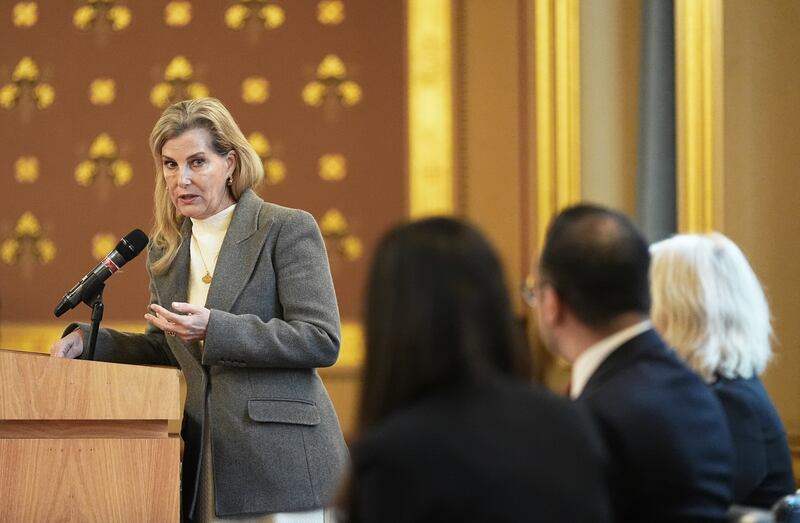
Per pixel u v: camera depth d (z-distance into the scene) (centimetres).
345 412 1986
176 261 881
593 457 441
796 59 1803
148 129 2064
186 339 809
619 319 568
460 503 418
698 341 700
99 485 747
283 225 860
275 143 2059
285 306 848
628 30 1917
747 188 1803
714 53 1770
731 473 562
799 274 1792
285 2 2067
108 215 2062
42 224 2062
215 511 823
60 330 2031
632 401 545
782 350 1780
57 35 2075
